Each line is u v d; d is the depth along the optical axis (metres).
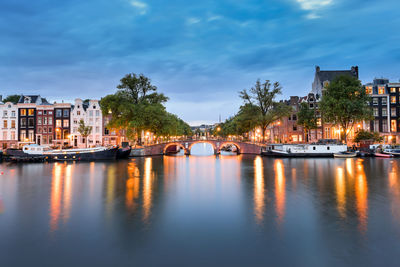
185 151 70.94
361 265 9.88
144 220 14.85
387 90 66.25
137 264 10.07
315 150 54.22
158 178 29.23
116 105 56.12
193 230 13.31
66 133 72.56
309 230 13.19
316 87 77.19
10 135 71.69
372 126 65.44
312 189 22.62
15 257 10.62
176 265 9.97
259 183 25.73
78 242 11.95
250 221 14.57
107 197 20.16
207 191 22.22
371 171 32.84
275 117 63.81
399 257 10.43
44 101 79.88
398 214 15.55
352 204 17.73
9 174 32.31
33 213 16.11
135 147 63.47
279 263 10.07
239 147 72.31
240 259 10.38
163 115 59.94
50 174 32.28
